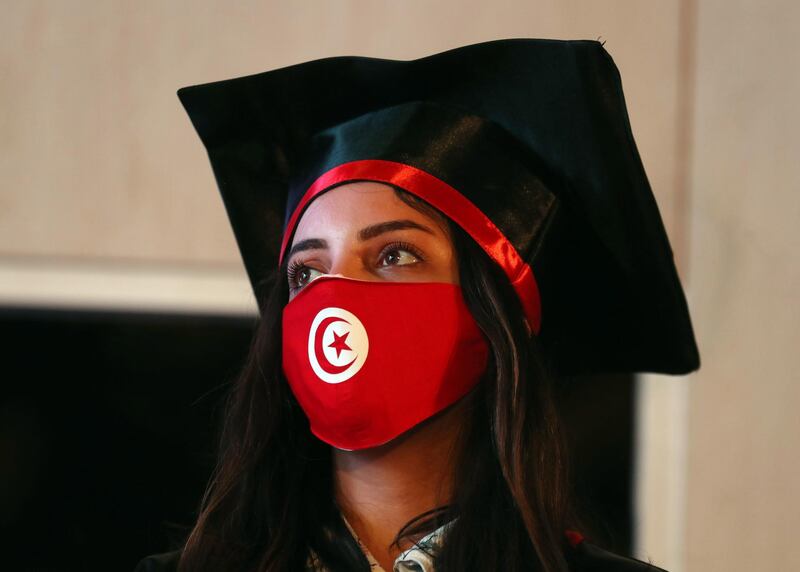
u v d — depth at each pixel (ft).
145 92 9.39
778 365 9.32
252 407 5.63
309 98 5.76
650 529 9.30
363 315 5.12
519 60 5.36
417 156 5.37
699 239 9.43
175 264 9.29
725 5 9.54
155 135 9.36
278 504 5.39
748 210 9.40
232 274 9.27
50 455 9.01
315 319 5.17
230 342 9.24
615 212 5.43
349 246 5.25
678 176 9.48
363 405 5.06
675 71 9.52
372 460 5.20
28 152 9.31
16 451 8.99
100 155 9.33
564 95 5.31
